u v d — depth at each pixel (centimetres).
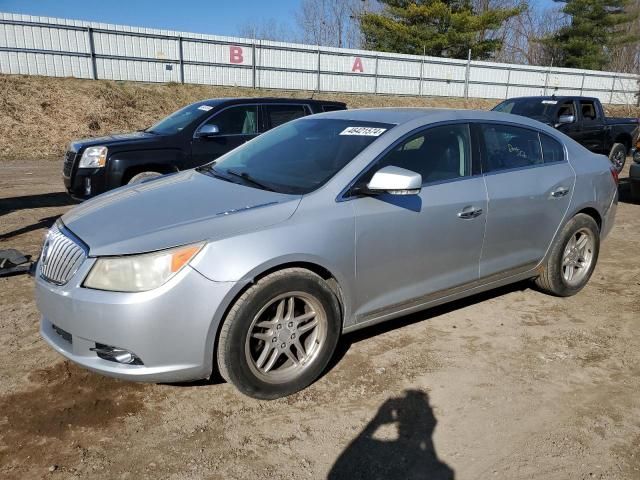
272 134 447
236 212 310
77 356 292
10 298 451
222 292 284
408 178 318
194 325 282
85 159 716
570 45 4125
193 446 278
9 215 768
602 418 309
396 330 412
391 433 292
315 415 306
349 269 331
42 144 1595
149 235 289
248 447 278
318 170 355
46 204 859
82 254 291
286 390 318
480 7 4712
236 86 2494
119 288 278
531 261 444
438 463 270
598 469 267
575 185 461
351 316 345
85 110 1842
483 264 407
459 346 390
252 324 298
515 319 438
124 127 1859
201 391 326
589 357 379
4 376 334
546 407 318
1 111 1667
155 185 383
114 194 372
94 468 260
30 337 384
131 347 278
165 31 2270
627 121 1373
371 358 369
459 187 383
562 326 427
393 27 3562
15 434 282
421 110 418
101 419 297
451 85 3117
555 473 264
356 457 272
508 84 3262
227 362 296
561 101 1224
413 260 362
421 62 2980
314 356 328
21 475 254
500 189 405
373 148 356
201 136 772
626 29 4488
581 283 486
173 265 279
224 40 2412
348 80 2800
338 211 327
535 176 434
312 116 455
